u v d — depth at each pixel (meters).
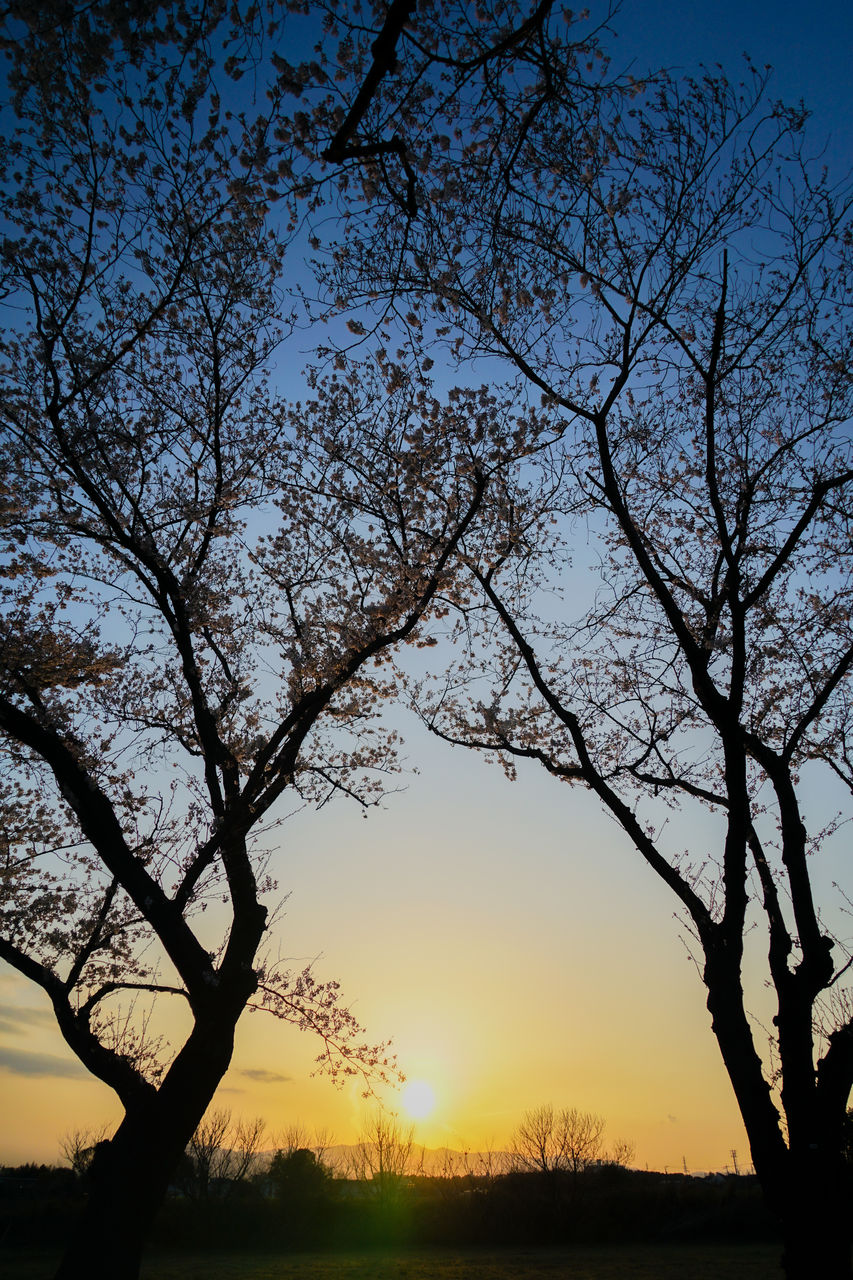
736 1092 8.95
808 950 9.45
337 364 11.71
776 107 9.51
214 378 11.23
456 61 6.83
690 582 12.70
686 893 10.00
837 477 10.54
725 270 10.34
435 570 11.40
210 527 11.85
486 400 11.90
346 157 6.96
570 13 7.44
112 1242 8.39
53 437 10.61
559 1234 36.09
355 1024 11.27
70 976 11.23
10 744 12.20
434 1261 30.20
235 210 9.53
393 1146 37.84
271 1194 37.97
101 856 9.81
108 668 11.59
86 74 7.88
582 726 13.27
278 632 13.04
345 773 12.92
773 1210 8.62
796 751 12.70
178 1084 9.15
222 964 9.91
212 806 11.34
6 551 10.80
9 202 9.64
